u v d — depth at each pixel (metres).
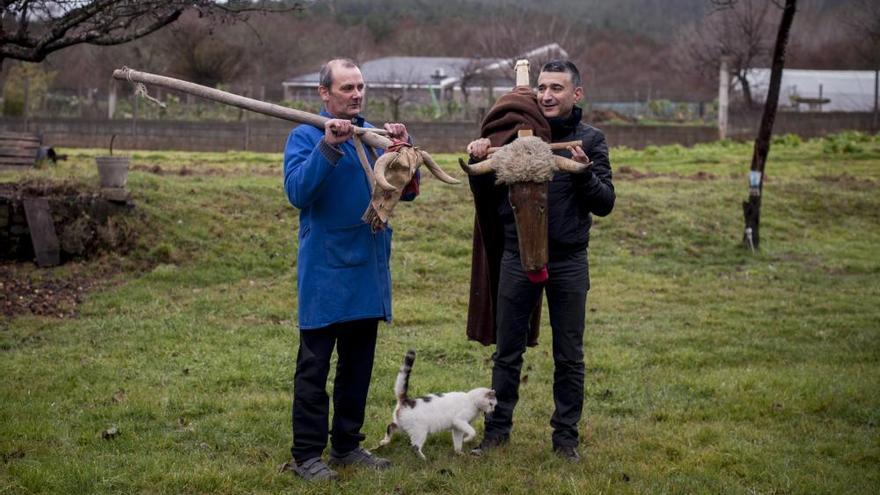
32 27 13.88
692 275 13.34
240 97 4.93
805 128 32.16
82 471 5.15
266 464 5.33
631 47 62.84
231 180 15.82
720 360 8.62
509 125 5.51
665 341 9.34
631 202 16.45
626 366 8.25
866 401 7.06
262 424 6.18
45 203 11.99
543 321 10.17
